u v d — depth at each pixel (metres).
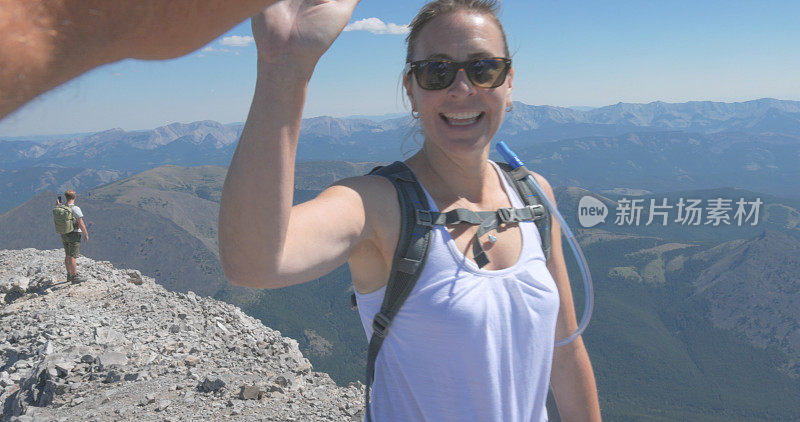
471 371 1.87
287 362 11.67
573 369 2.48
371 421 1.95
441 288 1.88
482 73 1.94
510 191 2.24
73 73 0.37
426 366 1.88
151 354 10.17
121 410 7.91
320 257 1.61
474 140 2.00
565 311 2.42
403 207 1.92
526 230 2.15
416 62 2.01
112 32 0.39
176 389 8.79
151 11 0.40
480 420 1.90
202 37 0.44
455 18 1.98
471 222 1.99
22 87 0.34
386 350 1.95
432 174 2.11
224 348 11.48
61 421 7.55
